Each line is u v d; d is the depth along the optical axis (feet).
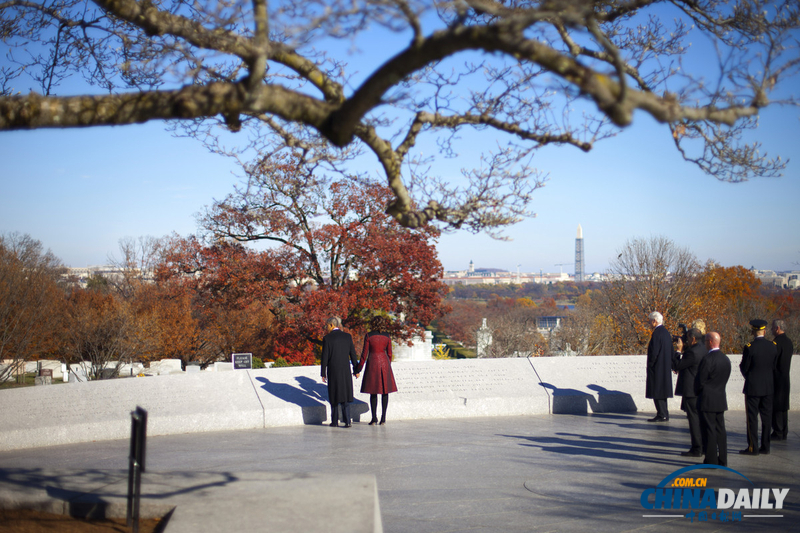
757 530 17.22
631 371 41.37
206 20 15.01
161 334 102.94
